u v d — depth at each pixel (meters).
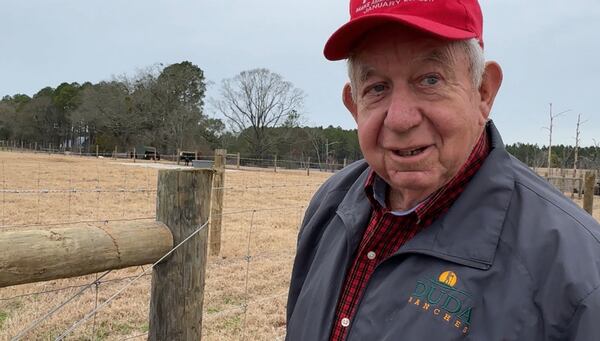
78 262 1.53
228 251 6.49
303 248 1.65
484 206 1.09
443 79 1.12
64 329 3.65
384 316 1.13
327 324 1.32
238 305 4.46
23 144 75.00
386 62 1.15
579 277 0.91
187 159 38.88
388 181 1.24
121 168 25.91
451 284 1.05
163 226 1.84
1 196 10.66
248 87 57.09
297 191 15.95
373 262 1.26
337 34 1.19
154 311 1.90
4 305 4.02
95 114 62.41
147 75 65.31
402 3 1.12
